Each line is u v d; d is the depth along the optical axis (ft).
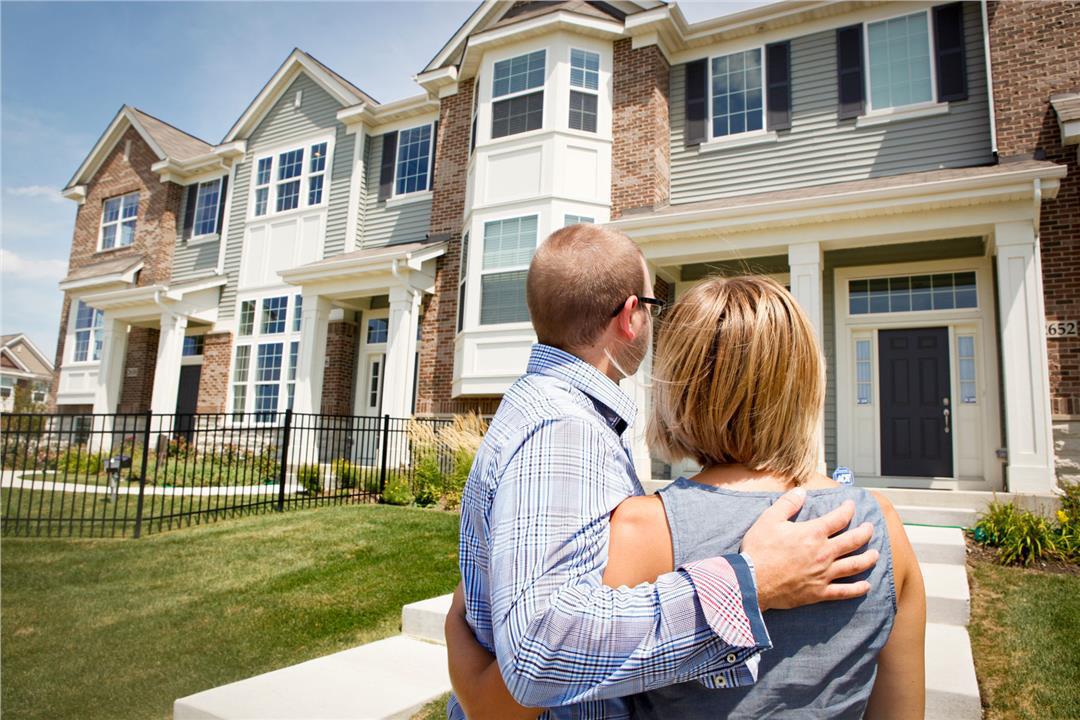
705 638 2.52
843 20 29.09
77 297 54.60
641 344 3.89
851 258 27.04
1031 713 9.10
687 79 32.35
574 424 3.08
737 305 3.34
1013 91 23.73
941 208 21.52
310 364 35.65
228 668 11.37
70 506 25.99
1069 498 17.47
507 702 2.95
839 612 2.73
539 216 31.40
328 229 42.63
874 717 3.02
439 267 36.01
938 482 24.56
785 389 3.14
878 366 26.35
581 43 32.94
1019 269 20.30
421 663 10.86
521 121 33.19
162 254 49.44
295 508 24.59
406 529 20.17
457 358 33.01
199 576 16.06
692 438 3.35
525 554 2.71
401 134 41.81
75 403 52.19
